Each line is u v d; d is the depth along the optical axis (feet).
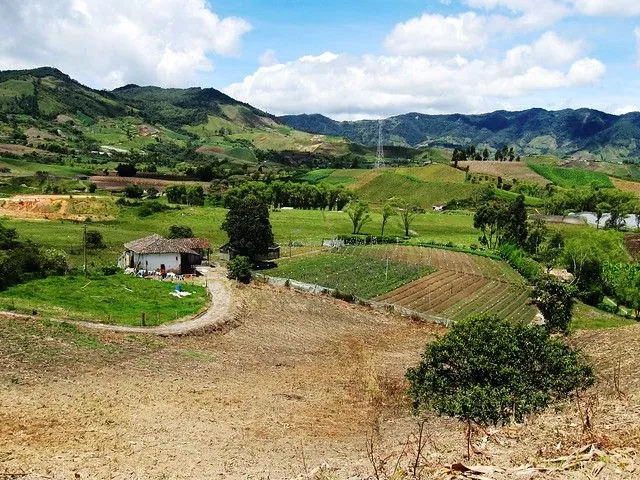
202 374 144.97
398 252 363.15
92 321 168.55
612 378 111.65
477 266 338.95
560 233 431.02
